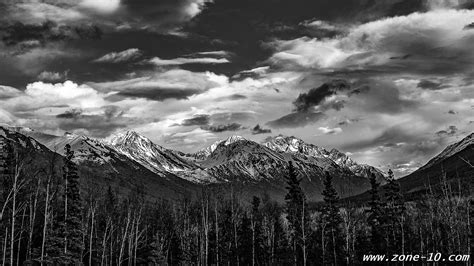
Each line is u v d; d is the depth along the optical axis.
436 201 85.69
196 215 108.12
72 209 77.69
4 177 62.59
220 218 110.06
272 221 109.69
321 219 97.56
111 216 90.75
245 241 108.81
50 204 74.00
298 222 95.19
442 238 89.56
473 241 77.00
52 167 65.88
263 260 111.06
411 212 100.44
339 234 98.44
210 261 116.00
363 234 104.69
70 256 75.25
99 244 94.94
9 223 65.88
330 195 96.25
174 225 115.62
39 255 73.06
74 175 77.81
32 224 68.81
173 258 113.94
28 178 61.97
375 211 93.81
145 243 103.19
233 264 109.44
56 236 73.69
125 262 104.56
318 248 98.88
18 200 66.00
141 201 104.38
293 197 96.12
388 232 93.19
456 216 79.06
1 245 70.62
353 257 96.44
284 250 105.50
